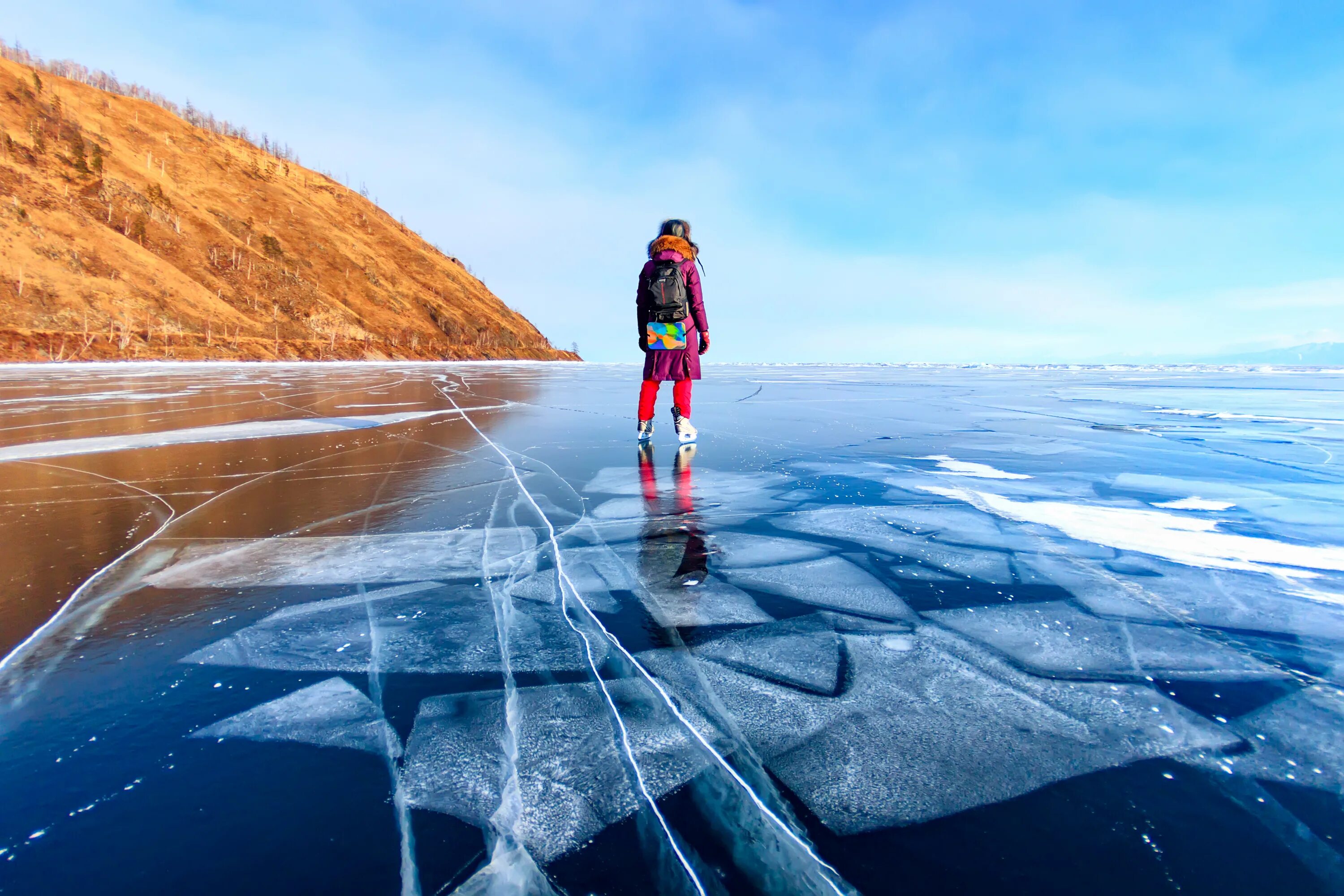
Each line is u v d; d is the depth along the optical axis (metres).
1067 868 0.56
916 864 0.56
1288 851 0.57
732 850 0.58
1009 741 0.74
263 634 1.06
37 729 0.78
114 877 0.56
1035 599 1.19
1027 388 7.98
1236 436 3.46
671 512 1.90
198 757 0.73
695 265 3.39
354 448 3.15
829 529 1.70
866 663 0.94
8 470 2.53
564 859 0.57
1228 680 0.89
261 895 0.54
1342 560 1.40
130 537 1.64
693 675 0.91
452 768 0.70
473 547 1.56
